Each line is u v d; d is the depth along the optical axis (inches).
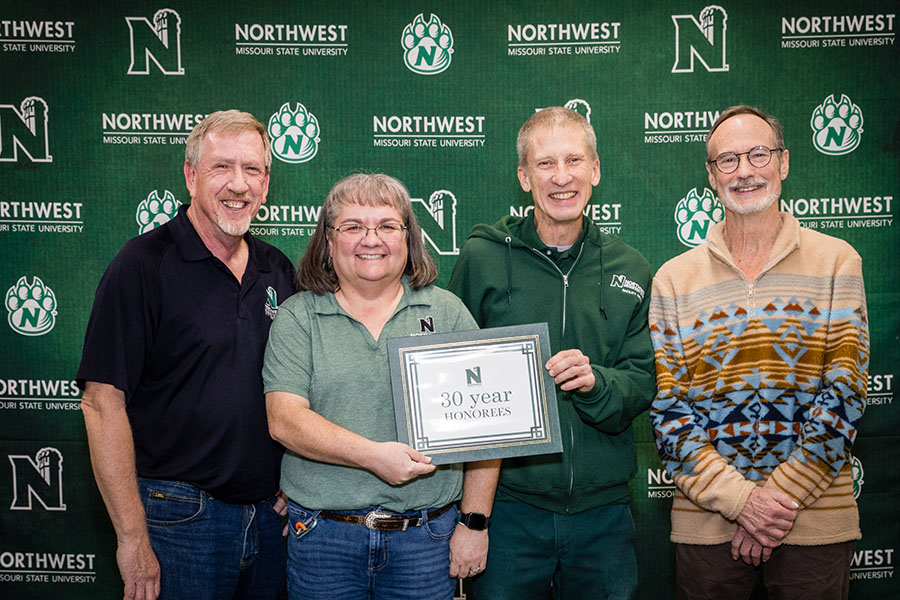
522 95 107.1
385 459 60.9
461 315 70.8
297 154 108.4
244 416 71.9
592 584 76.2
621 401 71.1
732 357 74.1
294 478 67.9
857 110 106.1
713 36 105.7
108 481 70.1
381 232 65.3
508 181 108.3
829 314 72.3
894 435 108.5
